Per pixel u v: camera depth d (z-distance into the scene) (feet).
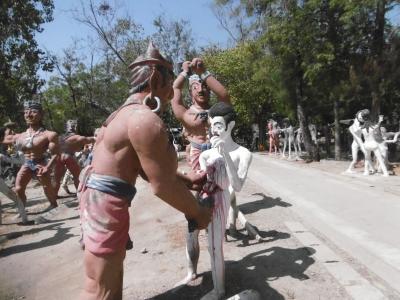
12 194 30.09
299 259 15.51
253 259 15.83
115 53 84.69
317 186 33.63
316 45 59.00
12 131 36.52
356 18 55.26
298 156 69.92
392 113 90.84
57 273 19.40
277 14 61.21
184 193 9.29
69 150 36.06
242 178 14.17
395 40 53.67
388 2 52.47
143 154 8.79
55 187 33.63
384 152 39.24
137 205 30.73
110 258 9.08
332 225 20.74
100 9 82.79
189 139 19.04
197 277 14.73
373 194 29.07
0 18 60.95
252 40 74.02
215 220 12.55
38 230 28.19
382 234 18.98
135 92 9.82
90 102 105.70
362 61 57.67
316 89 65.92
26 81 67.62
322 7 57.41
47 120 128.98
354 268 14.76
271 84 72.43
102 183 9.09
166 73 10.05
